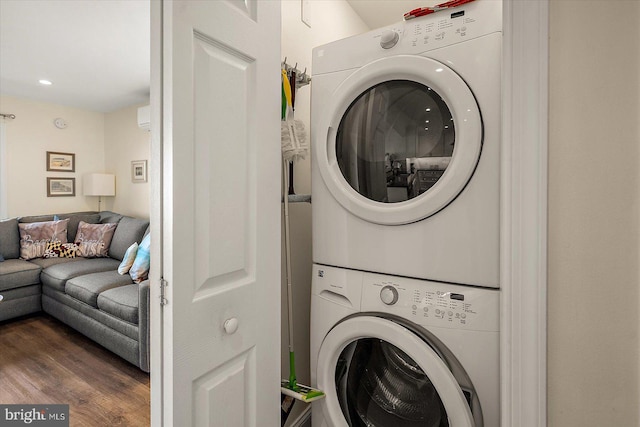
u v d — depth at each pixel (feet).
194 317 2.64
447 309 3.14
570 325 1.85
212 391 2.85
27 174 14.66
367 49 3.62
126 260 10.05
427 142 3.31
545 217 1.87
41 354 8.59
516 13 1.91
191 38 2.55
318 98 3.97
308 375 5.47
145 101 14.88
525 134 1.89
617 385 1.75
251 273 3.25
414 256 3.34
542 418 1.90
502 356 2.04
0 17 8.01
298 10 5.38
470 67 3.01
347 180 3.82
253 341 3.28
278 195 3.55
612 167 1.72
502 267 2.02
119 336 8.06
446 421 3.25
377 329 3.35
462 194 3.07
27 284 10.71
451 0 3.22
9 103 14.12
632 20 1.67
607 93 1.72
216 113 2.79
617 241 1.73
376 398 3.77
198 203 2.65
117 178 16.61
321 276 3.95
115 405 6.59
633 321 1.71
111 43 9.35
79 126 16.20
